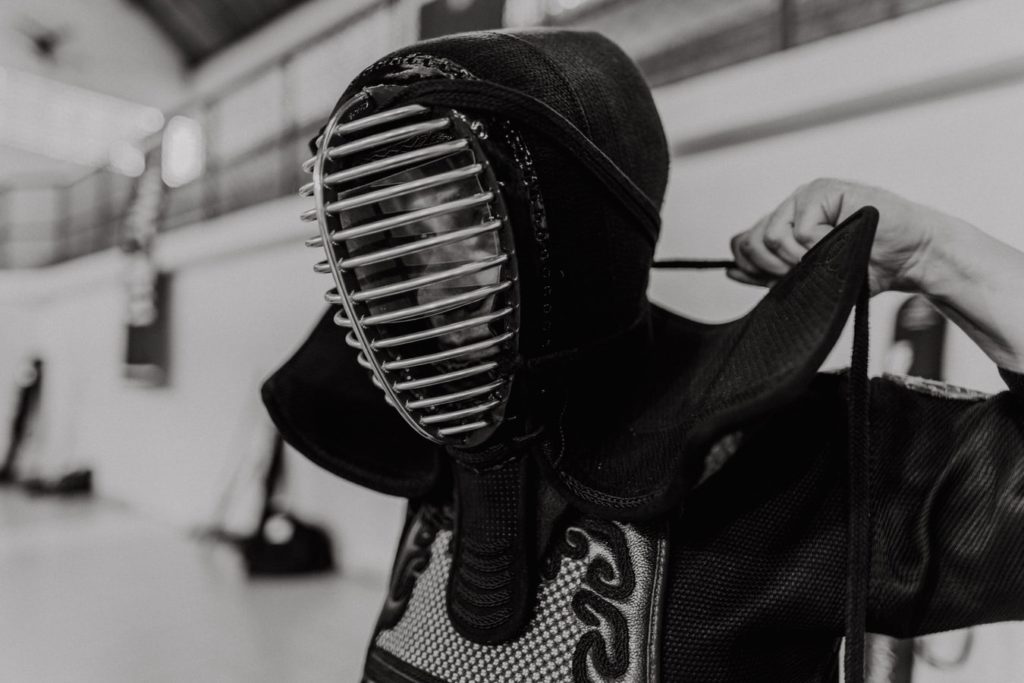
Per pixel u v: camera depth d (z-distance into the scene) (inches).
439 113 11.0
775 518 12.4
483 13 87.9
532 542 12.3
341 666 69.9
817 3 57.7
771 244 16.3
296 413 15.3
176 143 167.0
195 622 82.1
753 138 56.4
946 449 13.0
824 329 8.8
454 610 13.1
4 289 201.8
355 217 11.9
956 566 12.4
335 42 125.3
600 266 12.5
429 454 16.0
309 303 108.5
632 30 75.2
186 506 138.1
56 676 67.7
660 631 11.3
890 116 49.6
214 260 130.6
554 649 11.9
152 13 174.9
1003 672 42.2
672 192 61.9
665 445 11.6
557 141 11.2
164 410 146.6
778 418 13.0
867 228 10.2
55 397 194.2
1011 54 40.9
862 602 10.3
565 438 12.6
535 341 11.9
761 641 12.3
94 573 103.0
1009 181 44.3
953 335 45.0
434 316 12.1
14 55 179.0
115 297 165.8
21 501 165.8
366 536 97.2
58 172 251.8
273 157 136.8
